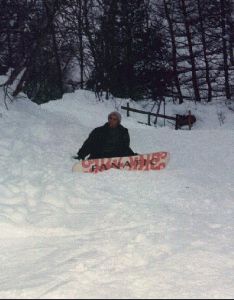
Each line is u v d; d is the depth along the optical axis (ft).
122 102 70.28
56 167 22.65
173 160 28.07
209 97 84.58
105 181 20.68
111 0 76.59
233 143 34.60
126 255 12.24
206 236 14.21
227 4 81.71
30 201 17.40
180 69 87.04
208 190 20.36
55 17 43.34
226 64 83.25
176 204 17.98
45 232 14.29
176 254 12.49
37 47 40.78
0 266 11.78
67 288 9.94
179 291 10.15
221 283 10.82
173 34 82.74
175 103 81.00
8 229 14.19
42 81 65.62
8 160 22.79
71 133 32.45
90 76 80.02
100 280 10.53
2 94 37.42
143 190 19.71
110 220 15.47
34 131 29.73
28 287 10.07
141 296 9.74
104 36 76.38
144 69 79.92
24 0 44.50
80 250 12.60
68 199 17.81
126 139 24.35
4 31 46.14
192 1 82.17
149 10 83.61
